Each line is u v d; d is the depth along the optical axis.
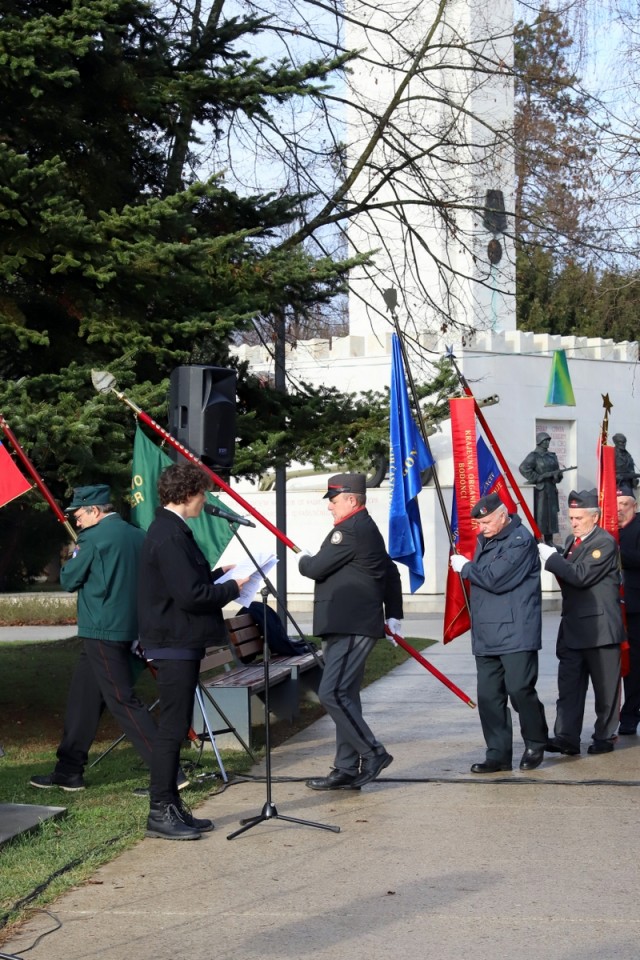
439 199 16.22
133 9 10.05
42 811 7.18
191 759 9.16
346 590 8.06
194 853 6.54
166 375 10.45
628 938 5.12
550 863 6.26
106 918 5.46
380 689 13.22
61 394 8.88
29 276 9.72
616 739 9.61
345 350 26.98
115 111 10.71
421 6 17.44
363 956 4.94
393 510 9.39
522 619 8.54
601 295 18.70
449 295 17.14
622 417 31.50
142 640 6.94
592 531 9.36
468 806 7.59
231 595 6.99
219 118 12.22
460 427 9.61
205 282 10.01
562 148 16.88
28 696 12.89
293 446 11.63
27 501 9.53
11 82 9.49
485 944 5.06
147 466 8.88
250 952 5.00
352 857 6.41
